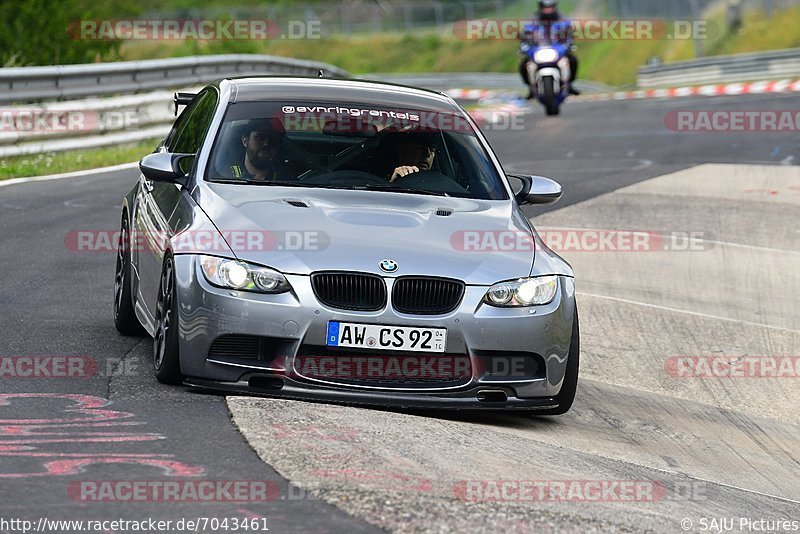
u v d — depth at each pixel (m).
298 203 22.42
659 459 21.77
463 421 21.92
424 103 26.88
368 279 20.66
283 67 92.25
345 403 20.92
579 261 41.25
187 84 73.94
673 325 33.62
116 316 26.73
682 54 177.00
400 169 24.58
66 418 18.41
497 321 21.03
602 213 50.06
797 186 57.47
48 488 14.81
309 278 20.50
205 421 18.62
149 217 24.61
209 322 20.50
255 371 20.55
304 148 24.41
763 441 24.59
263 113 25.05
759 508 18.95
